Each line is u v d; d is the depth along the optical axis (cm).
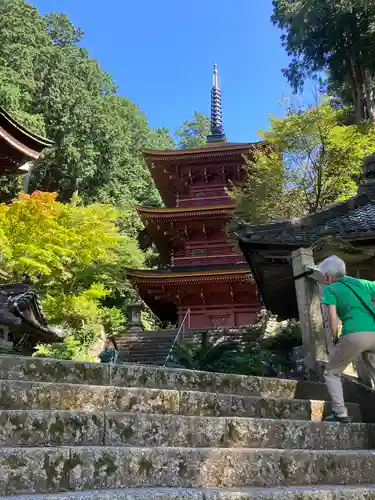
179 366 1194
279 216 1938
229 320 2588
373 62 2709
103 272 2619
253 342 1738
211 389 464
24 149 866
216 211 2775
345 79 3039
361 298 417
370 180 828
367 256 684
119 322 2412
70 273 2400
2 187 2855
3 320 970
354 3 2520
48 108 3500
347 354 410
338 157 1891
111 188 3922
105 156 3888
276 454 309
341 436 395
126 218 3822
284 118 1980
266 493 250
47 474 255
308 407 446
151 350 2139
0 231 1922
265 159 2141
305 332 617
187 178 3189
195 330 2325
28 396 350
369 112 2736
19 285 1170
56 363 420
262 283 876
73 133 3588
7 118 818
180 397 401
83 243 2325
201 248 2948
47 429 308
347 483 324
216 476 290
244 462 300
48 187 3781
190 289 2609
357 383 499
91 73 4166
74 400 367
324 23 2684
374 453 346
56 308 2212
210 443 347
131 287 2900
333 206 787
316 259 701
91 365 433
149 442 334
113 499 221
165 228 2956
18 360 406
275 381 493
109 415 329
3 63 3175
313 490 264
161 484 279
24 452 253
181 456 288
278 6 2909
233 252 2852
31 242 2119
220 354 1200
